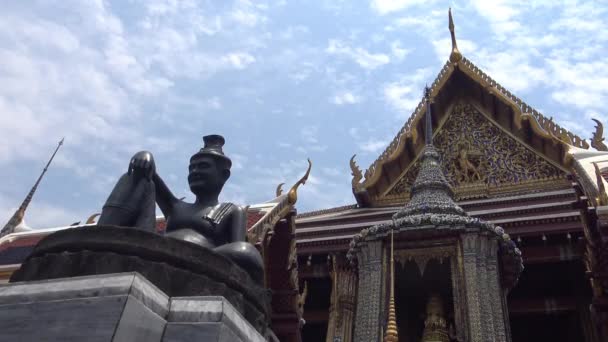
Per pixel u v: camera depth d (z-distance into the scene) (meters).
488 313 7.02
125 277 2.56
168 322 2.64
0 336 2.45
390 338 5.76
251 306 3.34
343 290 9.98
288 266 10.84
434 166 9.45
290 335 10.55
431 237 7.90
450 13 18.73
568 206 12.55
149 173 3.70
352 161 17.16
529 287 14.36
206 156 4.20
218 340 2.58
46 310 2.49
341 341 9.34
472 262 7.41
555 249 12.41
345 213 16.30
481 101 17.64
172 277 2.98
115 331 2.35
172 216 4.06
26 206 14.05
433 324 8.16
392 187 17.03
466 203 14.66
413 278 8.58
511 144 16.78
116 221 3.47
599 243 9.43
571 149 13.96
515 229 12.56
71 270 2.90
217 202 4.19
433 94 17.58
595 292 9.62
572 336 13.85
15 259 11.08
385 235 7.98
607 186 9.88
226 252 3.52
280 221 11.08
